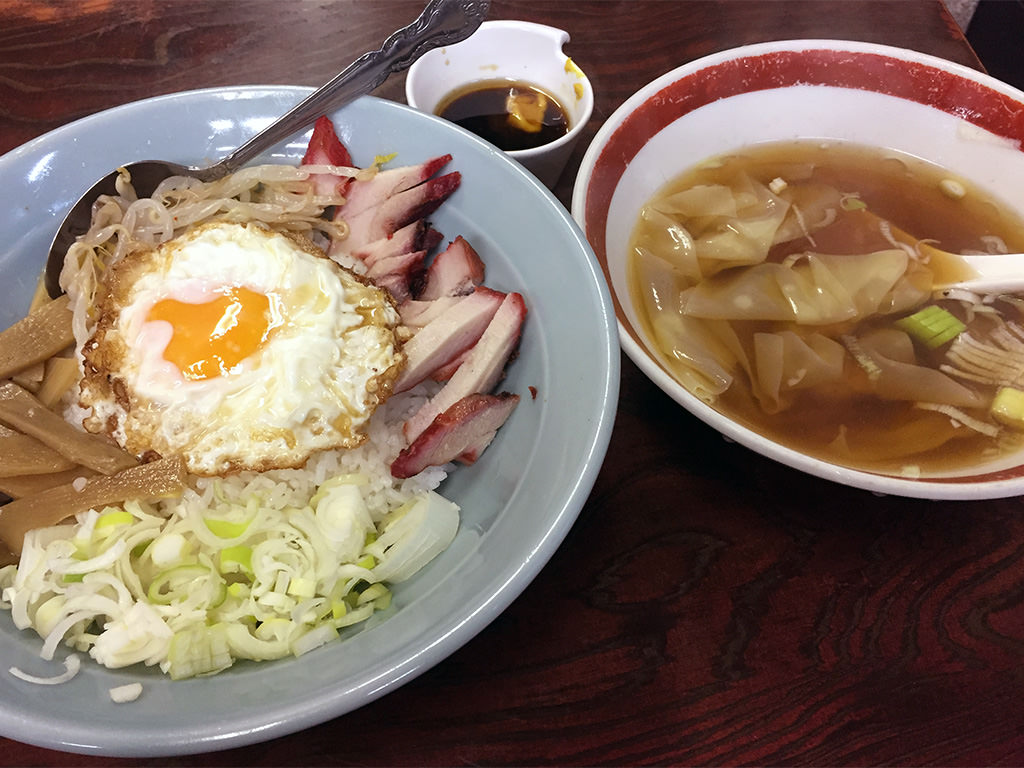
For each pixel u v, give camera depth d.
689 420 0.31
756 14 0.44
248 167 0.33
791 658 0.27
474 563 0.26
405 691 0.26
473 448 0.29
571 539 0.29
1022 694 0.26
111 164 0.32
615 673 0.26
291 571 0.27
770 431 0.31
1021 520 0.29
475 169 0.31
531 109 0.38
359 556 0.28
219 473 0.28
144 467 0.28
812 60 0.38
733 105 0.38
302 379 0.28
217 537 0.28
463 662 0.27
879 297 0.34
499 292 0.30
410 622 0.25
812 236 0.36
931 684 0.26
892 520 0.29
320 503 0.28
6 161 0.31
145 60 0.41
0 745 0.25
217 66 0.41
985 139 0.37
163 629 0.26
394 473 0.29
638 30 0.43
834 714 0.26
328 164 0.33
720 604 0.28
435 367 0.30
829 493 0.30
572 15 0.44
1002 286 0.34
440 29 0.33
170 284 0.30
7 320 0.31
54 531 0.28
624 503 0.29
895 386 0.32
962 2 0.62
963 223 0.37
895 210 0.37
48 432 0.28
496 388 0.30
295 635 0.26
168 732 0.22
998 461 0.29
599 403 0.25
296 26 0.43
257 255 0.30
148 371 0.29
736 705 0.26
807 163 0.39
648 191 0.36
